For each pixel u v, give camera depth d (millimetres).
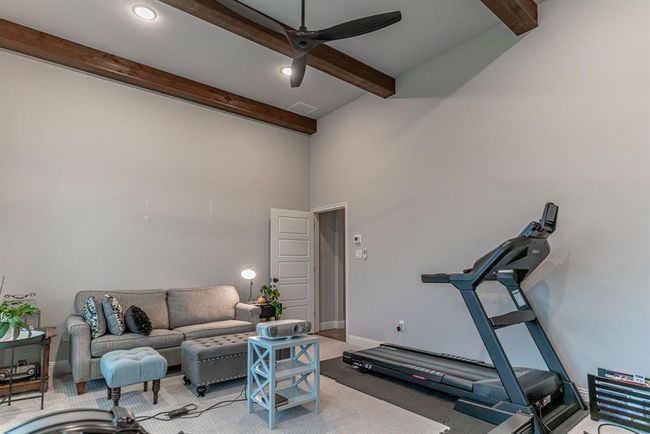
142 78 4473
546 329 3219
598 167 2998
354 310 5203
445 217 4133
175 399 3111
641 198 2768
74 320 3523
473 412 2670
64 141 4098
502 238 3604
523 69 3531
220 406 2957
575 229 3102
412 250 4473
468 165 3943
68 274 4020
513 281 3107
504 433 2162
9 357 3602
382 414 2799
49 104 4031
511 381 2523
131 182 4527
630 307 2777
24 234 3803
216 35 3889
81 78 4246
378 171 5027
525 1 3252
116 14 3547
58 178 4035
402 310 4535
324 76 4789
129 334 3631
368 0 3389
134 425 1223
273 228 5730
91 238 4195
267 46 3729
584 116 3100
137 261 4500
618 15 2953
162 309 4332
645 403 2443
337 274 6754
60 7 3438
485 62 3852
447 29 3826
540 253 2877
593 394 2662
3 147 3752
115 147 4438
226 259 5281
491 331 2641
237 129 5551
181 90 4781
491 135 3754
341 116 5746
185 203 4957
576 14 3189
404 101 4707
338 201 5691
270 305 5176
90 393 3268
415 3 3430
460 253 3959
